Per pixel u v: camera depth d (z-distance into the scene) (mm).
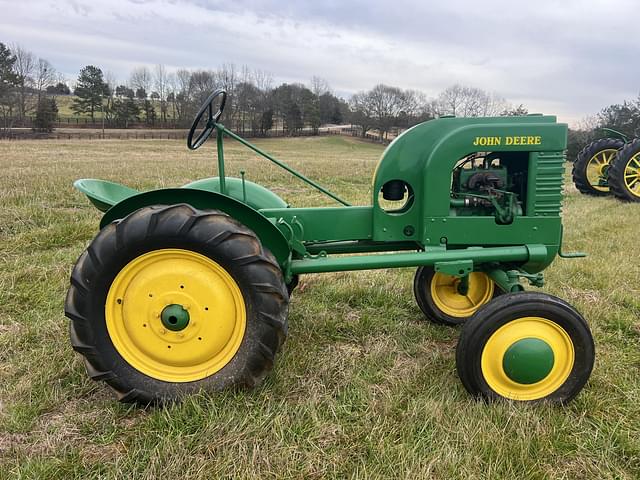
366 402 2662
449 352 3314
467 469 2164
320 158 26531
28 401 2598
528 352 2578
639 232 6695
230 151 31047
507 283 2979
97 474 2135
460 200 3053
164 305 2572
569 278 4746
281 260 2855
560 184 2957
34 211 6590
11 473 2125
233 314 2609
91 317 2500
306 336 3439
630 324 3701
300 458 2225
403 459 2186
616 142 10359
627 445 2352
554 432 2428
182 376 2648
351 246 3336
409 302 4184
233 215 2748
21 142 36406
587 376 2656
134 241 2447
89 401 2664
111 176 12227
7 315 3682
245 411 2514
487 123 2922
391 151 2994
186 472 2119
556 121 2918
